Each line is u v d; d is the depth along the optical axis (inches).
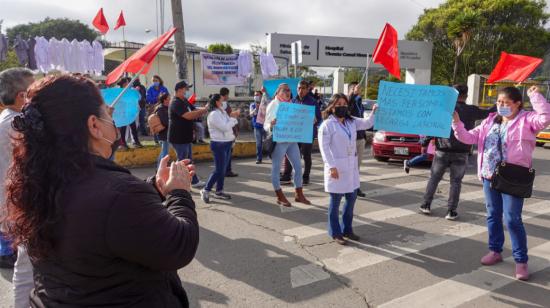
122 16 474.0
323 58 974.4
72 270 51.2
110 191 50.3
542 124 146.9
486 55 1159.0
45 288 54.1
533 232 212.5
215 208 245.1
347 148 186.4
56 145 51.4
